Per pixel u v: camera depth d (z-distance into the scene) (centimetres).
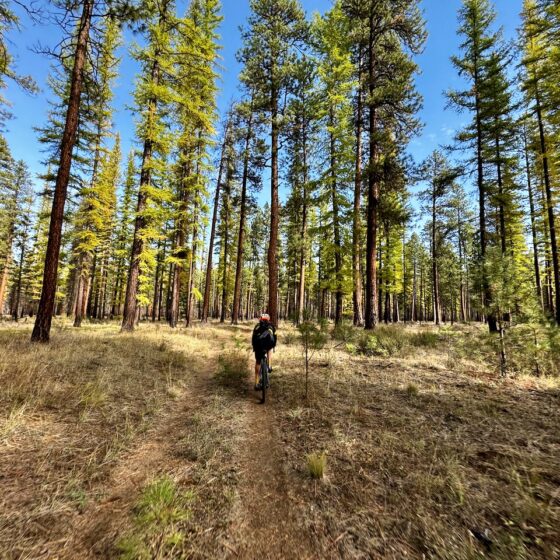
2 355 624
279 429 463
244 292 5028
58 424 417
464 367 768
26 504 269
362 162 1627
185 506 290
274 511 287
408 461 352
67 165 864
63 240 1969
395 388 612
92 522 263
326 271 1867
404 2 1288
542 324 683
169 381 679
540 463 334
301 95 1569
